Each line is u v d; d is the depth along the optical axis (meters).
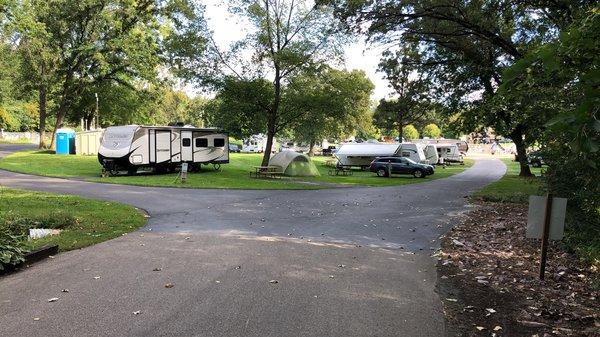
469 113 25.94
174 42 31.03
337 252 8.97
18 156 37.62
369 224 12.58
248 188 22.84
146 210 14.78
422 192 22.31
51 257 8.12
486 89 24.84
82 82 43.66
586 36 3.48
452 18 18.25
